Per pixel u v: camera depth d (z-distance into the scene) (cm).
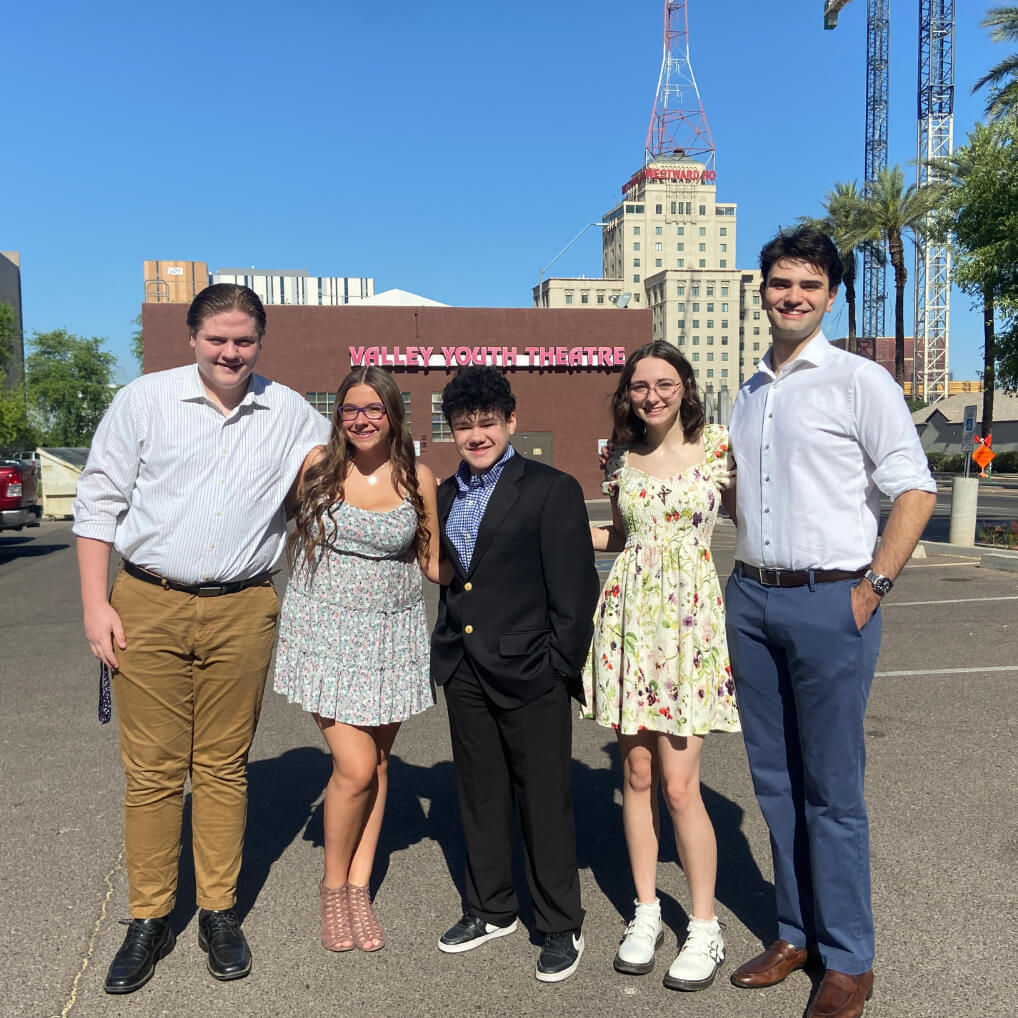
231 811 305
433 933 314
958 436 6225
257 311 286
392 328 3553
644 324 3719
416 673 313
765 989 279
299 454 311
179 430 286
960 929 304
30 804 427
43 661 741
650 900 300
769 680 285
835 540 265
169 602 290
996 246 1614
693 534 293
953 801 412
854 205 3244
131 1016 266
